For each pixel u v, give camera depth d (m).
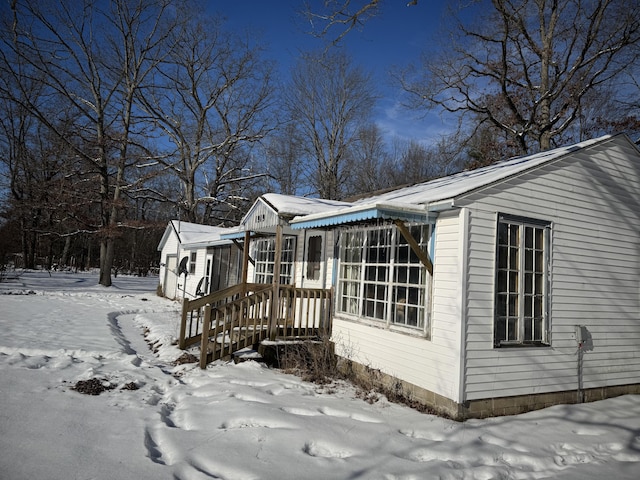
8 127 36.38
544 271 6.78
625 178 8.03
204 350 7.63
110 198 27.72
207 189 37.84
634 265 8.00
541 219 6.79
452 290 5.99
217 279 18.11
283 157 39.53
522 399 6.32
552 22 18.42
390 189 11.87
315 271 9.88
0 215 28.02
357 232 8.18
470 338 5.88
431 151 32.34
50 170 29.59
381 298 7.36
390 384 6.85
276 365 8.12
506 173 6.53
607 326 7.48
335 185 36.25
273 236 11.66
